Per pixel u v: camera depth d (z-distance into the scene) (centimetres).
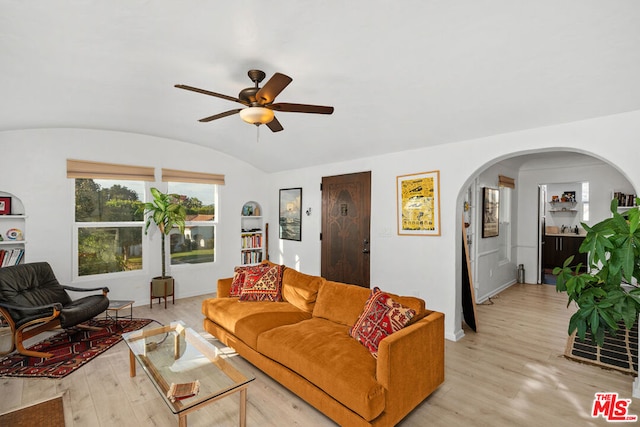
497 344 336
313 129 388
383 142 387
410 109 299
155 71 250
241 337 281
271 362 248
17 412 220
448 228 360
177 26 192
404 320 223
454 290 354
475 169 338
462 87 251
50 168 405
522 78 228
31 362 290
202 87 279
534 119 281
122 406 227
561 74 217
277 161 543
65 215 415
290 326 271
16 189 386
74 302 354
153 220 482
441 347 243
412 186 391
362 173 454
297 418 215
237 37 202
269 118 231
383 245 426
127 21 187
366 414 176
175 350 248
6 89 280
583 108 253
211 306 339
